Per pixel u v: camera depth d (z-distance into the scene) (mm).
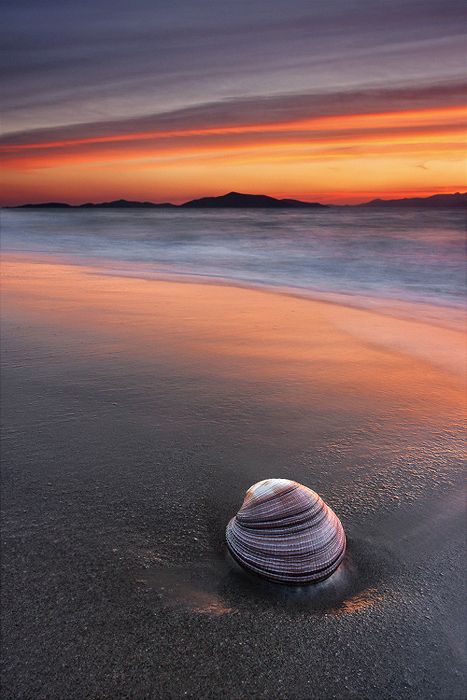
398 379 5645
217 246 24484
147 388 5078
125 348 6426
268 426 4340
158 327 7609
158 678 2057
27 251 20750
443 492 3459
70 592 2463
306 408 4746
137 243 25719
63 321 7777
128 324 7730
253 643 2219
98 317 8141
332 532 2586
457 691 2061
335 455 3898
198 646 2195
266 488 2695
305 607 2422
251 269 16484
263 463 3740
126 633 2246
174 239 28359
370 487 3490
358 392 5203
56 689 2000
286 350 6605
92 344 6555
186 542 2854
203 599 2443
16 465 3596
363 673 2113
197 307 9352
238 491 3383
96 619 2312
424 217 75562
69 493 3287
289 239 28656
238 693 2014
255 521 2609
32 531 2908
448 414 4723
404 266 17297
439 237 29766
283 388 5230
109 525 2982
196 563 2686
